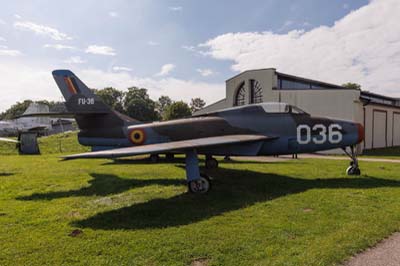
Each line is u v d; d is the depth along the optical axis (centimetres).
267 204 600
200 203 621
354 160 945
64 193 736
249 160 1484
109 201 647
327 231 439
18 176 991
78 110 1092
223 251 377
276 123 888
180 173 1020
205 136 920
